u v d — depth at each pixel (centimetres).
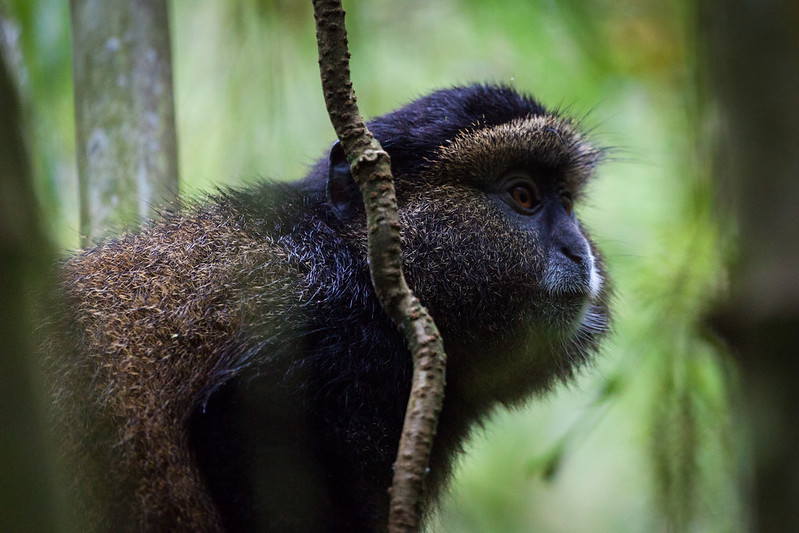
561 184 1084
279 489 831
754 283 502
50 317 831
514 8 1634
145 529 796
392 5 1792
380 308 928
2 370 458
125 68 1123
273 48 1535
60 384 813
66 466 791
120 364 834
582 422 1303
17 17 1330
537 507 1853
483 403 1079
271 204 990
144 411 820
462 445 1114
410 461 596
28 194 472
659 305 1059
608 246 1509
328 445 863
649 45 1684
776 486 487
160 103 1137
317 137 1612
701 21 620
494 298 992
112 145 1109
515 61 1764
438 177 1006
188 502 811
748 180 507
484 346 1005
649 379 1216
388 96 1727
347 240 968
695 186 857
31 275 484
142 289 882
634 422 1394
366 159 658
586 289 1020
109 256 919
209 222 958
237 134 1550
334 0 668
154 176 1112
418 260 977
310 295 910
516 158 1025
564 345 1045
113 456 802
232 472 826
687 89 847
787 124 494
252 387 845
